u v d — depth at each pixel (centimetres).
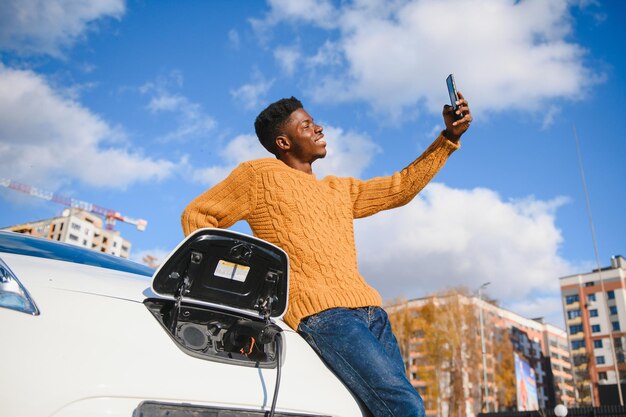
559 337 9812
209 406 115
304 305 160
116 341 113
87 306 117
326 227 174
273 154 208
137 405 105
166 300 133
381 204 197
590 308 8369
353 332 152
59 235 9494
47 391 96
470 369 5428
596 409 1620
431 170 196
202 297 138
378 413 149
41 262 136
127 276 149
